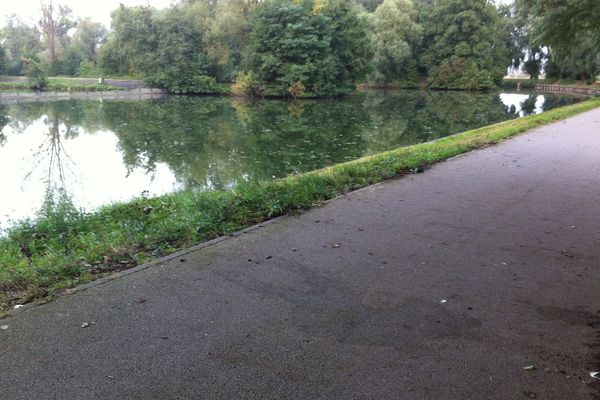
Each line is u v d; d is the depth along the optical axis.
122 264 4.70
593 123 17.16
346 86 51.16
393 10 61.38
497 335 3.46
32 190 12.41
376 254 4.92
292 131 25.23
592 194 7.42
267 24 49.03
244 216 6.02
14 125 27.69
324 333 3.46
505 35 66.69
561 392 2.86
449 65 61.41
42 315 3.68
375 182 7.96
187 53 54.50
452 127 26.11
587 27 13.78
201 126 27.61
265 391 2.83
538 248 5.16
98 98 48.44
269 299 3.95
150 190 12.31
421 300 3.97
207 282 4.25
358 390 2.85
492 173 8.78
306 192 6.82
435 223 5.91
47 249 5.53
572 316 3.75
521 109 36.44
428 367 3.08
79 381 2.91
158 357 3.15
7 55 60.03
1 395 2.78
